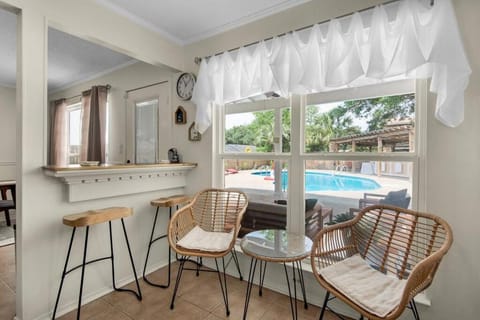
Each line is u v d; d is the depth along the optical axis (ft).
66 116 13.46
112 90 10.87
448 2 4.18
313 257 4.45
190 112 8.06
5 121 13.64
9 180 13.10
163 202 6.81
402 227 4.86
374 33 4.70
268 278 6.56
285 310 5.67
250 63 6.42
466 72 4.06
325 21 5.74
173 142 8.53
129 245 6.68
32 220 4.98
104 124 10.84
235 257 6.95
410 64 4.36
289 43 5.73
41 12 5.06
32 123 4.96
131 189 6.62
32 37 4.94
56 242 5.34
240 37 7.03
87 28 5.82
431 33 4.38
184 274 7.31
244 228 7.29
